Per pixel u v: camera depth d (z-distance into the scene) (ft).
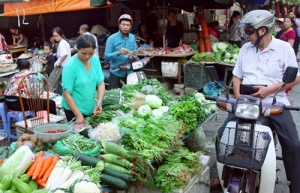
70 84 11.70
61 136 9.96
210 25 35.32
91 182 7.97
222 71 26.78
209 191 12.39
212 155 15.79
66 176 8.29
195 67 25.53
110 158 9.27
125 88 15.58
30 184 8.19
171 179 10.11
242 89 10.57
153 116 12.64
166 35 30.04
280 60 10.85
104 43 31.53
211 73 10.15
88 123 12.05
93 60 12.57
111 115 12.85
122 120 11.69
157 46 30.32
